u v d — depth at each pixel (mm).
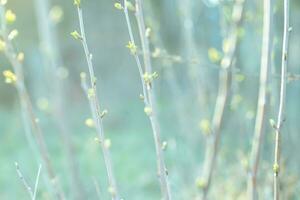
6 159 6918
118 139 8242
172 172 4090
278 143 2127
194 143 3996
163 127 5414
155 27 3727
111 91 10328
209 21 4598
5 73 2494
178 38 7355
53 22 5379
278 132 2119
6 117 9375
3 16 2627
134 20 9211
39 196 4301
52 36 5086
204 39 4531
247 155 3582
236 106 3436
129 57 10562
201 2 4508
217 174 3477
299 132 4086
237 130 3885
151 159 6918
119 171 6508
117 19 10688
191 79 3900
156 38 3707
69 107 9328
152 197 5484
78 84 10516
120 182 5828
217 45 4574
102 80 10461
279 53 3949
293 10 6117
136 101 10211
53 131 8117
